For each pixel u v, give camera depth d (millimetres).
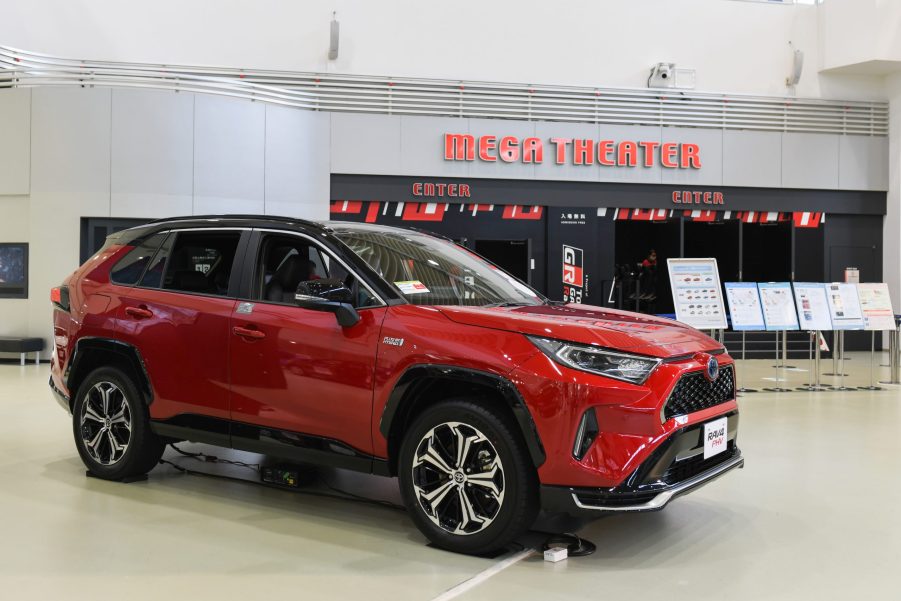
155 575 2838
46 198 10914
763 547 3279
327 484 4191
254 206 11852
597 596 2688
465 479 3043
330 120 12578
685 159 13531
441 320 3174
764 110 13914
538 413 2857
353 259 3506
